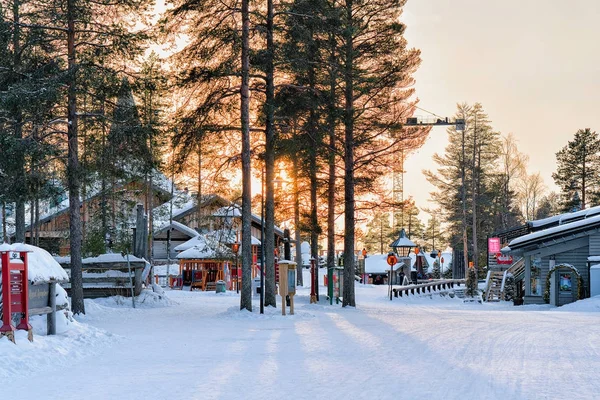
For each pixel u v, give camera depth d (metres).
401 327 24.89
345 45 36.59
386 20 38.03
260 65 31.28
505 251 48.03
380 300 50.72
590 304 41.19
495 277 59.62
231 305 37.62
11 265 16.55
